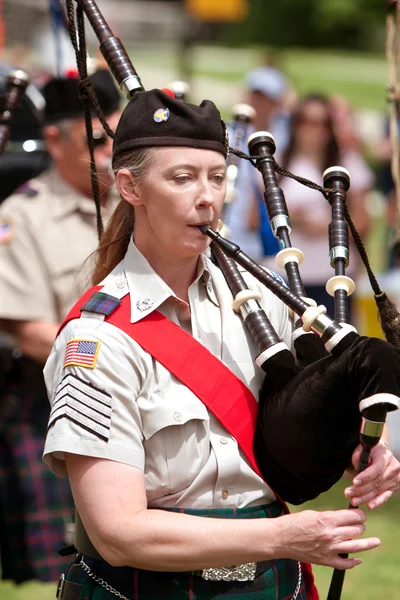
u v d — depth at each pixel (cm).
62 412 596
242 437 610
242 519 607
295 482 613
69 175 1061
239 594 608
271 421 602
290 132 1798
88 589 635
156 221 605
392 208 2234
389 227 2233
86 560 643
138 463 591
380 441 595
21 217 1066
